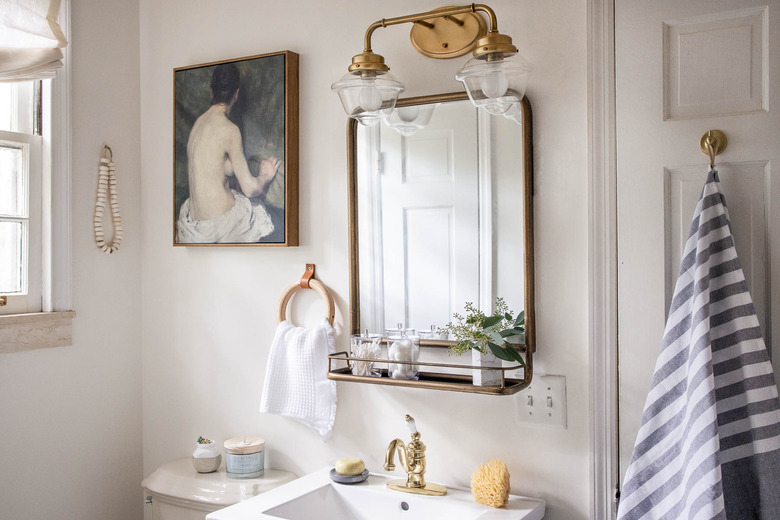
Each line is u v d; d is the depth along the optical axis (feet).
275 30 6.65
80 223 6.80
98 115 6.98
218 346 6.98
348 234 6.22
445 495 5.51
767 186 4.60
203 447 6.56
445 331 5.74
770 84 4.60
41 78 6.15
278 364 6.41
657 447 4.55
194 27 7.10
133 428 7.34
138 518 7.38
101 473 6.99
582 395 5.29
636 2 5.01
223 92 6.77
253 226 6.60
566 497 5.34
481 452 5.67
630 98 5.03
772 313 4.55
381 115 5.50
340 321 6.32
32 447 6.35
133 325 7.34
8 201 6.30
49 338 6.44
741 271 4.40
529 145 5.37
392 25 5.97
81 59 6.81
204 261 7.06
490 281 5.55
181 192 7.02
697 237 4.48
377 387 6.14
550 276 5.40
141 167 7.41
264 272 6.73
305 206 6.51
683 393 4.48
